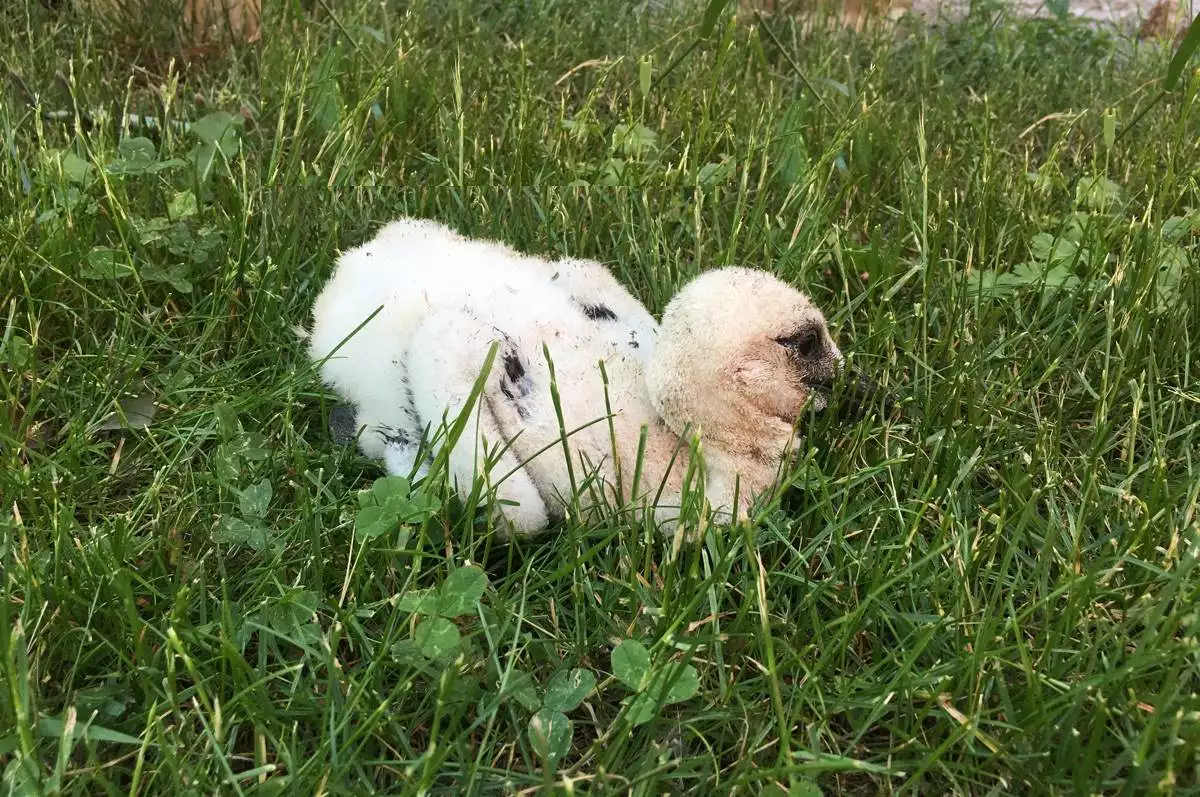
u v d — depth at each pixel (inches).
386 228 25.4
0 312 26.0
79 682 18.9
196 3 39.8
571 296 24.0
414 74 35.5
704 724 18.9
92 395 24.3
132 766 18.0
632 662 18.2
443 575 21.0
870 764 17.5
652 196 31.6
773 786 17.0
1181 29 46.1
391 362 22.4
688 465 21.2
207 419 24.0
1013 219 30.6
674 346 20.5
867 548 21.1
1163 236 28.6
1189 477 22.0
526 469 21.2
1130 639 19.4
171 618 18.7
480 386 19.6
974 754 17.8
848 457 22.4
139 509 21.4
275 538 21.0
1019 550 21.6
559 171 31.8
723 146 34.8
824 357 21.1
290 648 19.8
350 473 23.3
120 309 26.4
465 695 18.3
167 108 31.4
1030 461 22.9
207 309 27.0
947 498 21.9
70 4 39.7
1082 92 40.2
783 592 20.9
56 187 28.3
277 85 35.4
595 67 39.5
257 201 29.0
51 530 20.6
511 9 43.0
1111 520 21.9
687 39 41.4
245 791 17.2
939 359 26.1
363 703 18.4
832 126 34.9
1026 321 27.5
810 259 28.2
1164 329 26.0
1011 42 43.3
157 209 30.0
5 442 22.0
